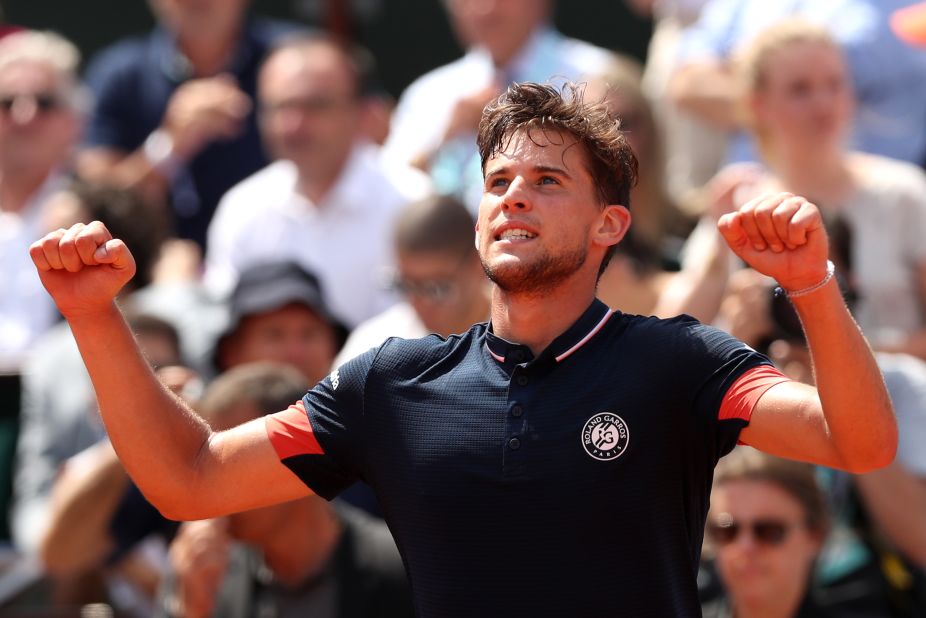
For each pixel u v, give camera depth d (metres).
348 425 7.79
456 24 27.12
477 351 7.75
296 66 19.91
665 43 24.14
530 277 7.45
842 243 14.75
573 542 7.24
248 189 20.50
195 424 8.00
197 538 13.14
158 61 23.12
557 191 7.51
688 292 15.51
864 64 19.67
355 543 13.17
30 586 15.59
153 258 19.12
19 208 21.25
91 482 15.50
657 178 18.12
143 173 21.69
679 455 7.36
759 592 12.88
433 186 20.45
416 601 7.60
